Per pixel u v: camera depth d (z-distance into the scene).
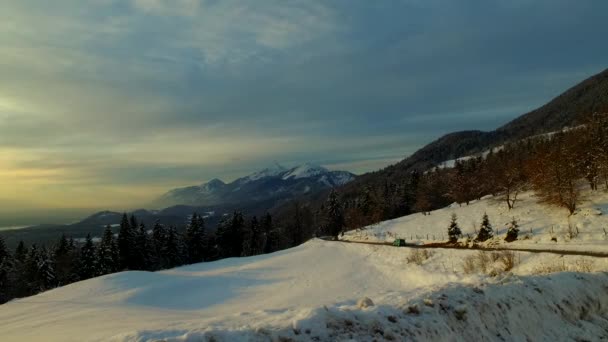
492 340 8.92
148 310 22.22
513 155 87.75
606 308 12.04
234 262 59.84
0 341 14.60
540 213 44.56
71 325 16.03
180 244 74.81
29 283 56.88
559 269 21.70
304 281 37.53
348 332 7.80
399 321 8.42
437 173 100.44
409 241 51.22
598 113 59.81
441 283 11.42
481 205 59.94
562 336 9.89
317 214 114.81
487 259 29.66
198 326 8.62
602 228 32.94
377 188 126.81
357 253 49.22
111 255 60.62
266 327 7.54
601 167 45.50
